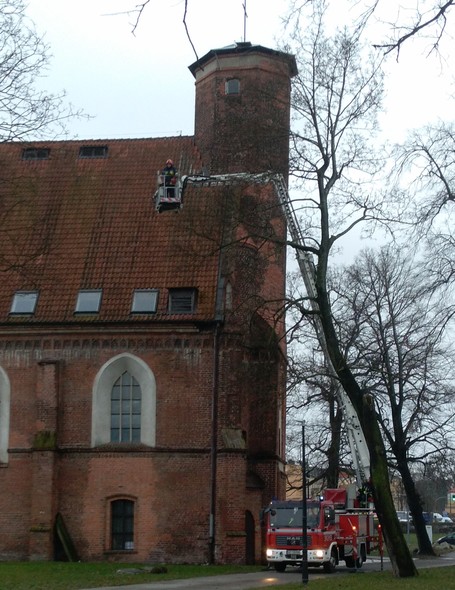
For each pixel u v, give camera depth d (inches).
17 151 2215.8
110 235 2044.8
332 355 1360.7
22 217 2085.4
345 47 1355.8
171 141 2206.0
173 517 1838.1
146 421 1879.9
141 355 1898.4
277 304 2010.3
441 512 7406.5
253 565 1861.5
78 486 1862.7
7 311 1934.1
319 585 1179.3
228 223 1549.0
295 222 1512.1
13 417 1894.7
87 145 2213.3
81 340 1909.4
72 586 1300.4
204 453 1854.1
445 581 1149.7
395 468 2432.3
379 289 2247.8
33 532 1814.7
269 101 1449.3
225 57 2194.9
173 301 1915.6
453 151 1150.3
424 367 2240.4
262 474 1966.0
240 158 1519.4
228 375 1872.5
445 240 1202.0
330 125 1360.7
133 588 1270.9
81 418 1884.8
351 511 1815.9
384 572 1459.2
